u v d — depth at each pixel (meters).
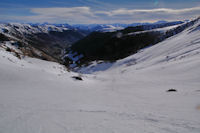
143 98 11.60
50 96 11.15
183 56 35.78
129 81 28.34
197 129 5.13
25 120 5.73
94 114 6.99
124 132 5.00
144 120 6.18
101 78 39.03
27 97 9.84
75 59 160.38
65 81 23.30
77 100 10.34
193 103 8.60
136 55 79.56
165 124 5.68
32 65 27.50
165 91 14.61
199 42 40.94
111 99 11.20
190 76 20.44
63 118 6.21
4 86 13.09
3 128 4.99
